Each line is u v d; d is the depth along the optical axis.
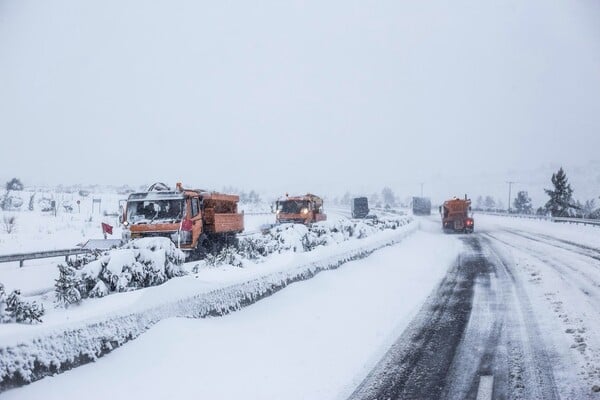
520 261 18.20
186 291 7.52
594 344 7.36
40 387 4.95
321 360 6.95
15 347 4.86
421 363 6.84
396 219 34.72
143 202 15.67
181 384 5.68
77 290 6.79
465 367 6.64
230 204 20.75
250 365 6.50
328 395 5.73
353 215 54.97
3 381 4.71
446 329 8.63
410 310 10.16
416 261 18.53
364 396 5.71
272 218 45.53
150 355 6.15
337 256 14.41
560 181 50.66
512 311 9.92
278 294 10.19
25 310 5.67
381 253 19.30
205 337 6.98
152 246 8.88
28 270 14.44
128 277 7.58
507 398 5.56
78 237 23.02
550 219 45.59
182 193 15.73
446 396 5.67
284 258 11.56
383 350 7.45
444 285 13.28
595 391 5.65
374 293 11.86
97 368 5.60
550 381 6.02
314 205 29.78
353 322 9.05
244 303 8.92
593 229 33.69
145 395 5.31
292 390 5.85
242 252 12.40
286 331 8.12
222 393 5.64
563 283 12.88
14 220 28.22
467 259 19.25
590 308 9.75
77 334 5.55
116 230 27.06
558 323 8.75
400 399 5.62
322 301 10.45
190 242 15.66
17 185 54.38
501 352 7.24
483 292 12.15
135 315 6.43
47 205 42.03
